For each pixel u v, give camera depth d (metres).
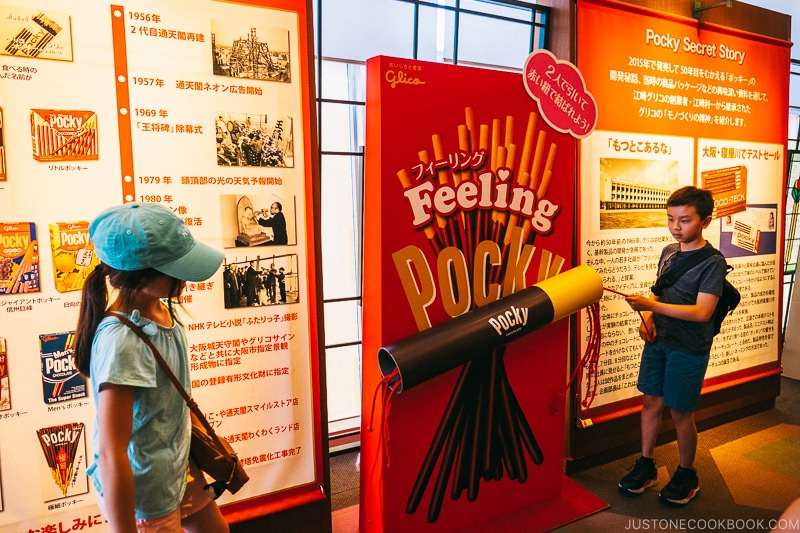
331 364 2.99
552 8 2.59
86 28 1.60
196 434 1.42
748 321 3.35
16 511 1.64
